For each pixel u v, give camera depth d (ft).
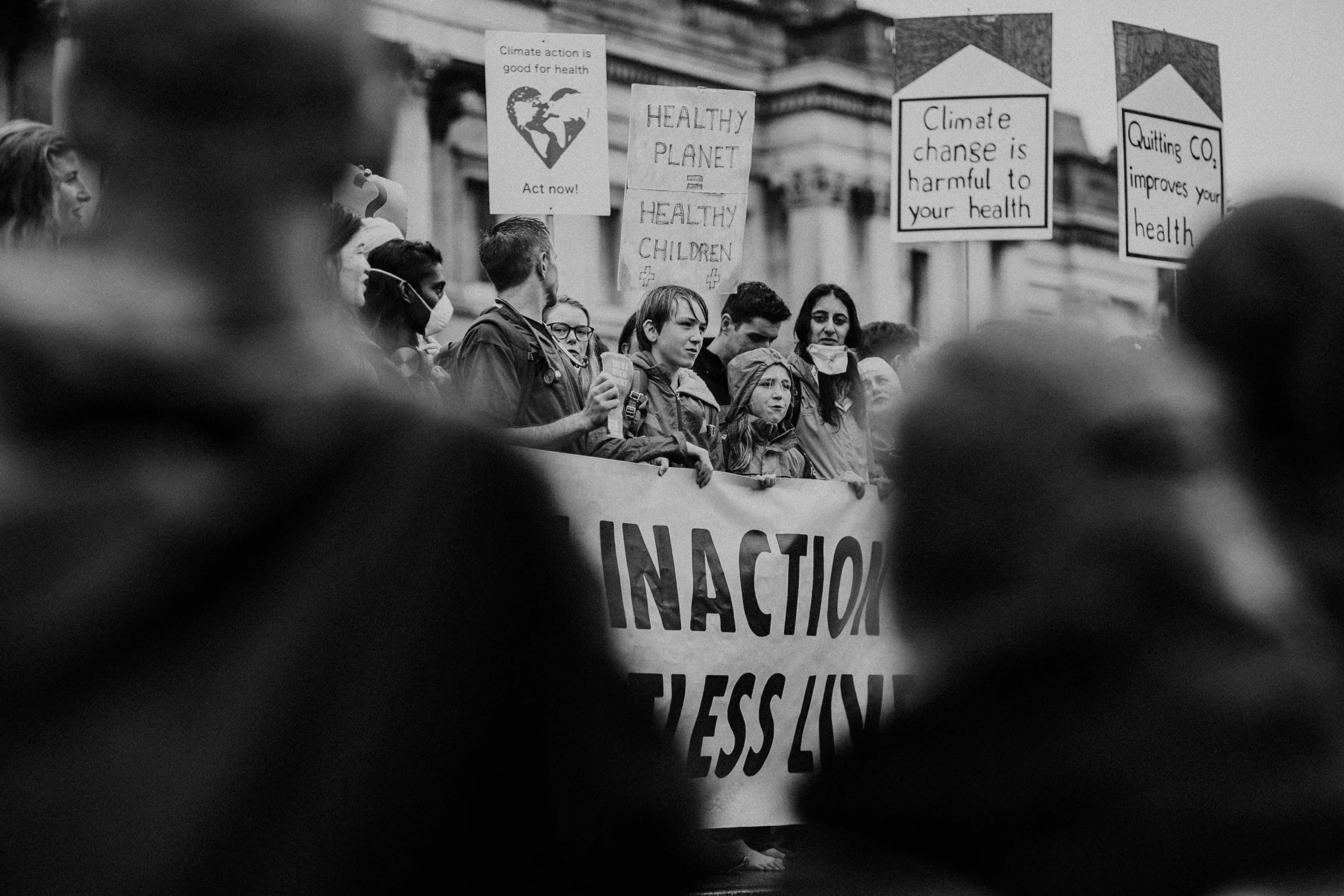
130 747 3.50
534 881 3.87
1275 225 4.99
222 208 3.88
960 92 20.01
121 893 3.41
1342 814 3.17
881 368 18.85
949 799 3.38
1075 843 3.28
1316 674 3.32
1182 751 3.25
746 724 15.96
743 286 19.19
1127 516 3.28
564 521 4.08
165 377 3.66
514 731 3.82
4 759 3.49
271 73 3.87
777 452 17.83
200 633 3.60
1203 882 3.20
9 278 3.77
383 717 3.61
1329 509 4.66
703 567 15.79
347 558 3.69
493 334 15.78
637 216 17.81
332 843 3.52
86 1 3.89
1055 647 3.30
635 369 17.52
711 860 4.18
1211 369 4.94
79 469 3.61
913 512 3.41
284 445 3.72
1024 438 3.33
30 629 3.50
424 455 3.83
